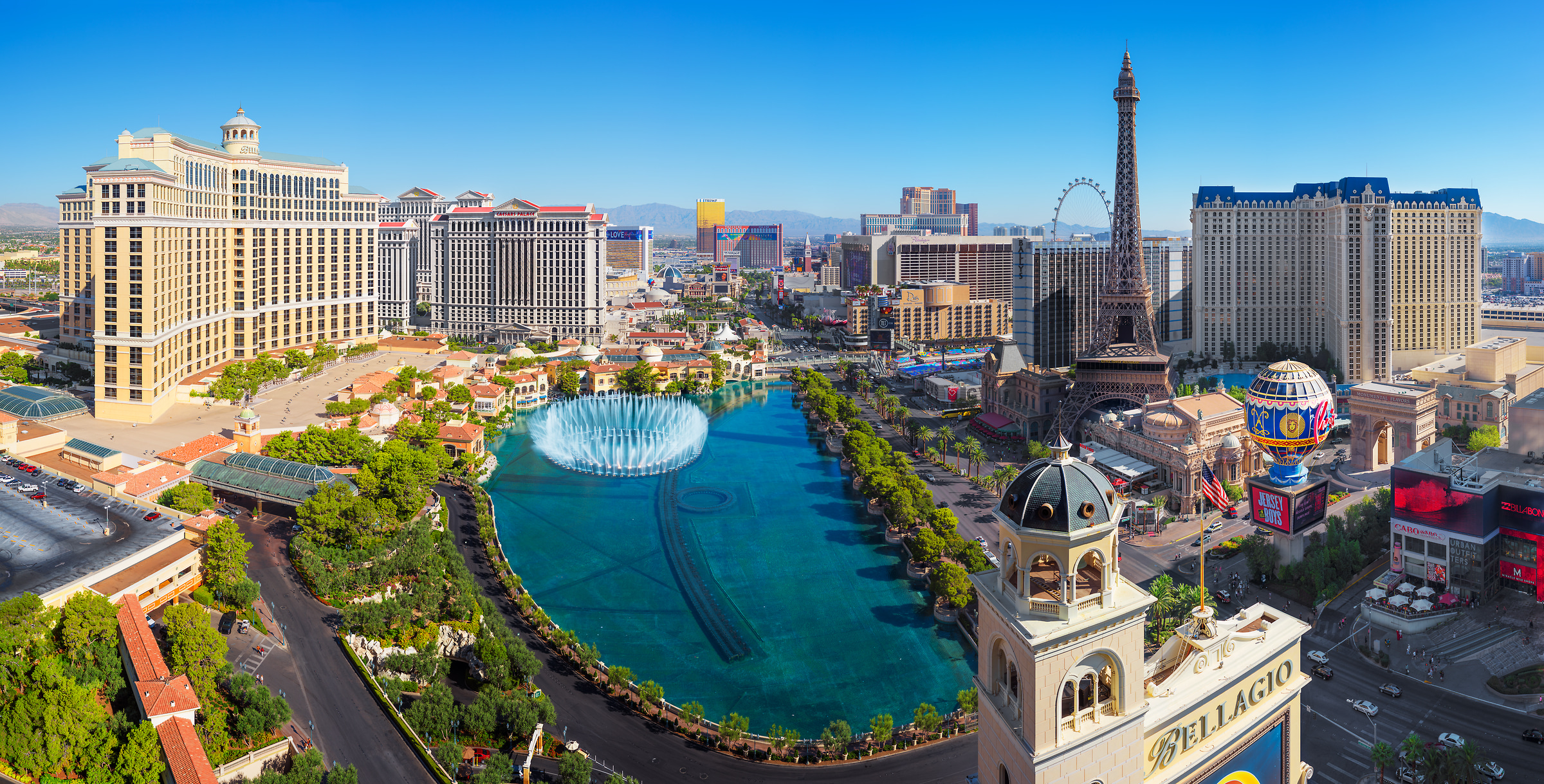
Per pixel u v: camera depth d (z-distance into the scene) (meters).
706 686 189.00
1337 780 146.50
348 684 166.62
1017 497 79.00
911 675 193.00
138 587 178.62
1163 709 85.00
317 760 136.00
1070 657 76.25
